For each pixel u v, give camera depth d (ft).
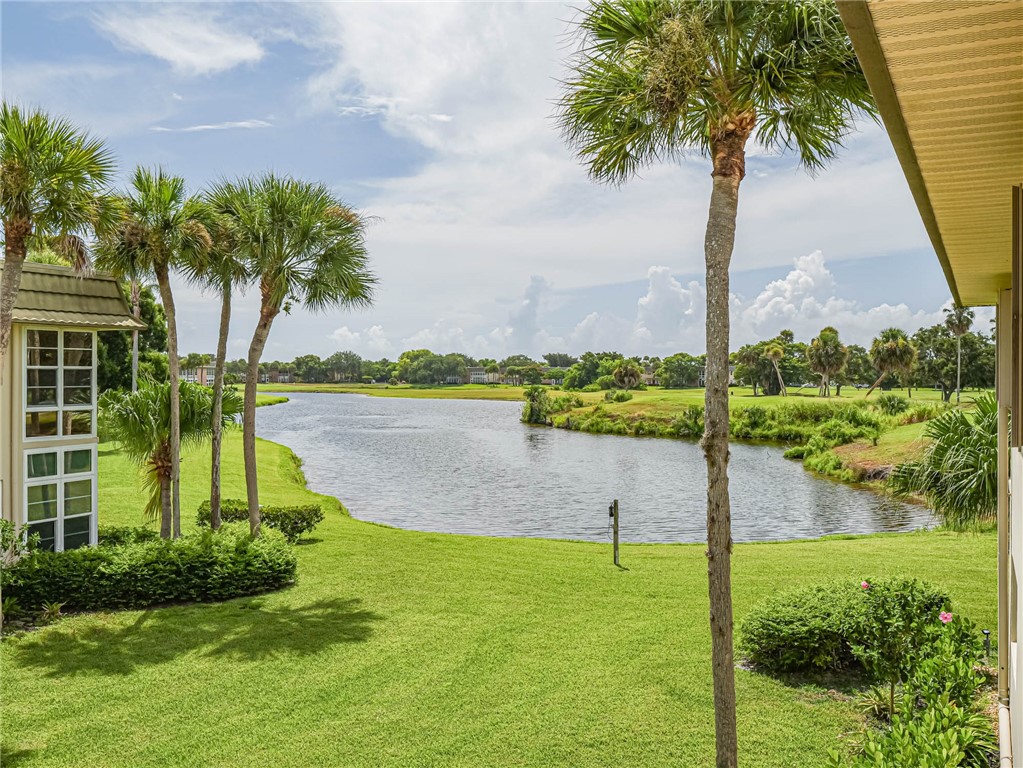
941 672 18.40
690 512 84.79
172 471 47.73
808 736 21.16
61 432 44.60
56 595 35.32
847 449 135.54
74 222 34.35
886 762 13.07
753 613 26.91
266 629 32.55
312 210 44.11
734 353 405.18
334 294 46.03
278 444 160.86
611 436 214.90
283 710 23.97
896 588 25.67
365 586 40.19
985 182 10.75
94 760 20.70
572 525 76.54
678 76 15.69
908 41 6.64
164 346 133.69
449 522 78.23
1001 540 18.58
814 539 58.18
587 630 31.99
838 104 16.72
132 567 36.17
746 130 16.98
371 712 23.75
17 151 31.94
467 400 524.93
